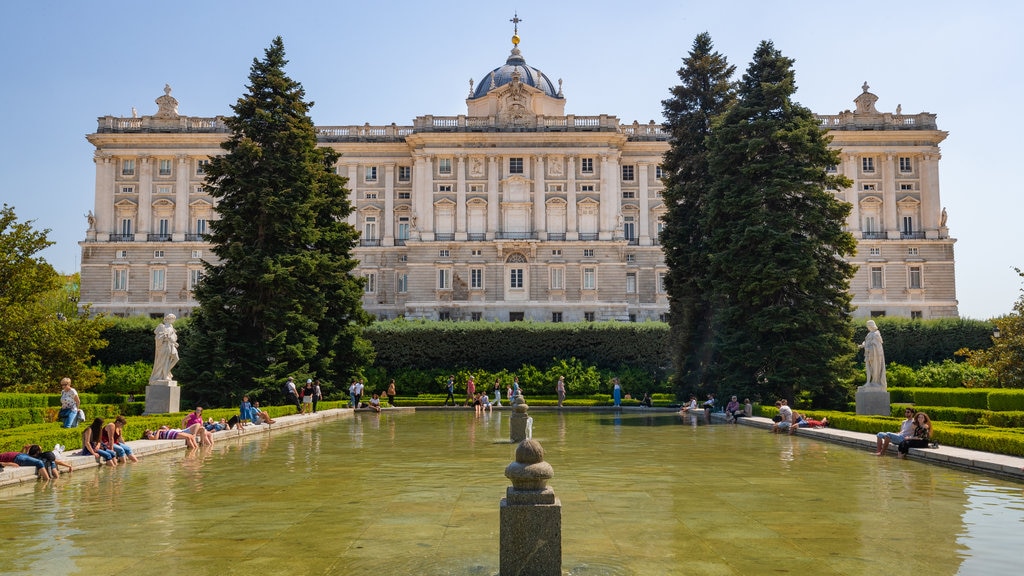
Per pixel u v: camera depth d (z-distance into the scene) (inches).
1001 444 730.2
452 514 495.8
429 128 3435.0
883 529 450.0
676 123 2057.1
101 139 3513.8
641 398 2287.2
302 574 357.7
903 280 3486.7
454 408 1983.3
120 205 3511.3
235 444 974.4
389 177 3592.5
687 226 1887.3
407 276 3531.0
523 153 3405.5
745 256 1547.7
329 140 3580.2
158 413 1157.1
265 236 1614.2
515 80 3457.2
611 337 2373.3
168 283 3472.0
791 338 1487.5
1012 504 528.1
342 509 513.3
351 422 1441.9
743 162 1638.8
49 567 368.8
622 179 3602.4
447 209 3415.4
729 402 1456.7
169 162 3555.6
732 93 1994.3
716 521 472.1
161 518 483.5
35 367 1443.2
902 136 3545.8
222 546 410.6
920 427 812.0
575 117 3452.3
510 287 3329.2
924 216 3540.8
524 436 1000.9
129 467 733.9
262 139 1649.9
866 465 743.1
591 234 3390.7
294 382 1523.1
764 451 875.4
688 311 1801.2
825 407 1467.8
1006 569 364.8
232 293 1555.1
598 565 371.9
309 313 1643.7
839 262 1568.7
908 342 2396.7
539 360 2364.7
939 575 355.3
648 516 487.5
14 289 1476.4
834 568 366.9
